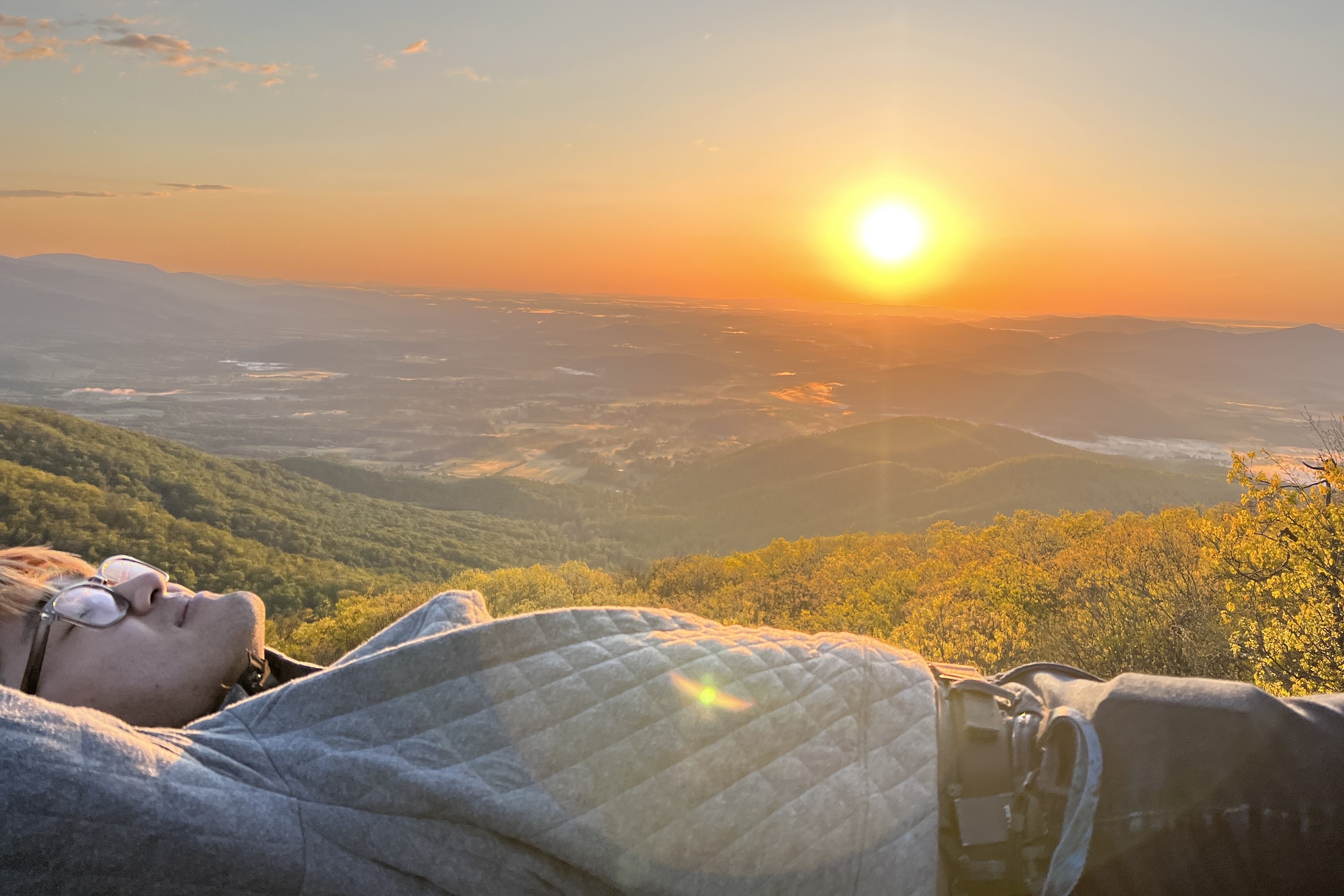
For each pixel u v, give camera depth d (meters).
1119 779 0.94
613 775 0.86
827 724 0.97
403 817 0.81
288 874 0.76
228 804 0.75
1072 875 0.92
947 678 1.14
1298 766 0.89
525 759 0.85
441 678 0.90
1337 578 3.50
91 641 0.97
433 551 162.62
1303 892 0.88
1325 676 3.24
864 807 0.93
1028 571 10.48
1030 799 0.99
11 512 109.19
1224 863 0.89
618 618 1.04
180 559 106.44
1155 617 5.21
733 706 0.94
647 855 0.84
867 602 17.47
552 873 0.85
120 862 0.68
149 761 0.74
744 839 0.87
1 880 0.64
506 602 28.36
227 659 1.03
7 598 0.95
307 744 0.84
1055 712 1.00
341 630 22.77
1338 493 3.92
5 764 0.65
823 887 0.90
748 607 21.88
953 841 0.98
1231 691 0.94
